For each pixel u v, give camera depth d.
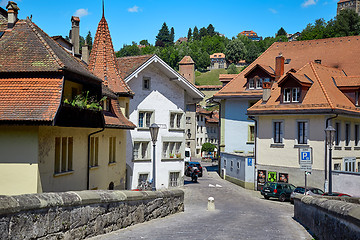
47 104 15.73
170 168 37.78
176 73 36.81
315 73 35.97
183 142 38.91
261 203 29.64
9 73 16.52
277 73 42.69
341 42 46.09
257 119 36.69
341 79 36.81
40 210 8.19
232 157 43.25
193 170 47.09
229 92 45.66
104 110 24.80
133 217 13.55
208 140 96.94
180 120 38.88
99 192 11.18
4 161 15.50
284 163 34.78
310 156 22.59
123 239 10.56
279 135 35.38
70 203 9.28
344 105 33.91
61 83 16.34
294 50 47.84
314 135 33.16
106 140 24.00
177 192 18.83
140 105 35.62
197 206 25.41
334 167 33.06
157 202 16.08
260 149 36.47
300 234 12.81
